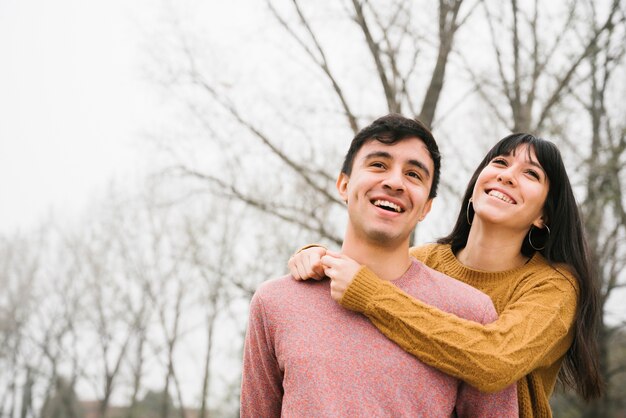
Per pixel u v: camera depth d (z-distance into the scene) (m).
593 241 9.18
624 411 13.65
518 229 2.72
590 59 7.80
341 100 7.01
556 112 8.64
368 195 2.13
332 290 2.09
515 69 7.42
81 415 29.28
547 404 2.45
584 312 2.64
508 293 2.63
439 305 2.13
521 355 2.09
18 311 26.91
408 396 1.95
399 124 2.16
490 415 2.07
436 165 2.28
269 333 2.15
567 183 2.76
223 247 16.98
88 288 24.19
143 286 21.78
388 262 2.18
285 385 2.05
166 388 22.67
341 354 2.00
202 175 7.91
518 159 2.74
